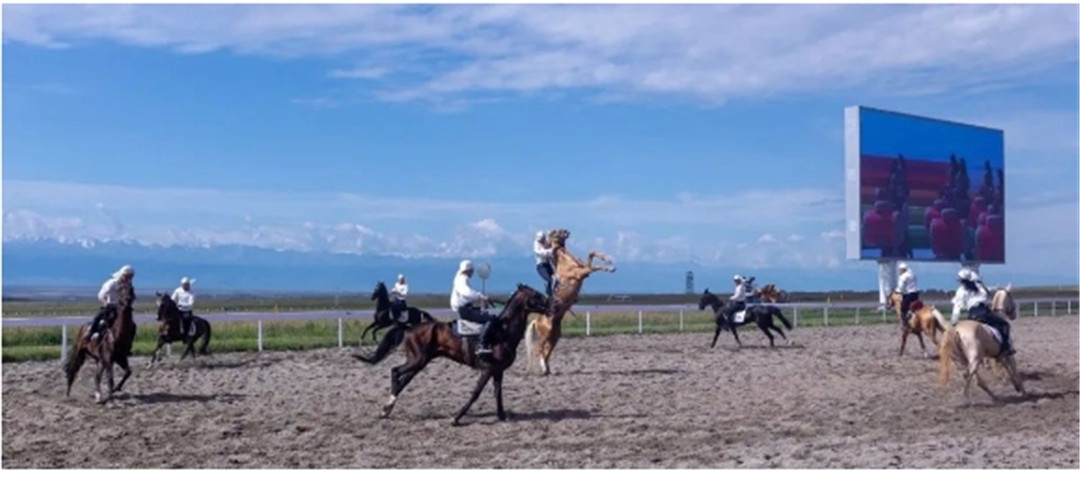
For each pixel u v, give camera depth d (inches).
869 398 749.3
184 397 731.4
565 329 1472.7
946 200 1824.6
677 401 724.7
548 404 706.8
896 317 1792.6
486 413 665.6
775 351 1126.4
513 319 623.8
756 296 1227.2
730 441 570.3
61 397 729.6
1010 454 528.1
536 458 517.7
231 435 582.6
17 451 533.6
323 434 586.2
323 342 1175.6
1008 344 749.3
